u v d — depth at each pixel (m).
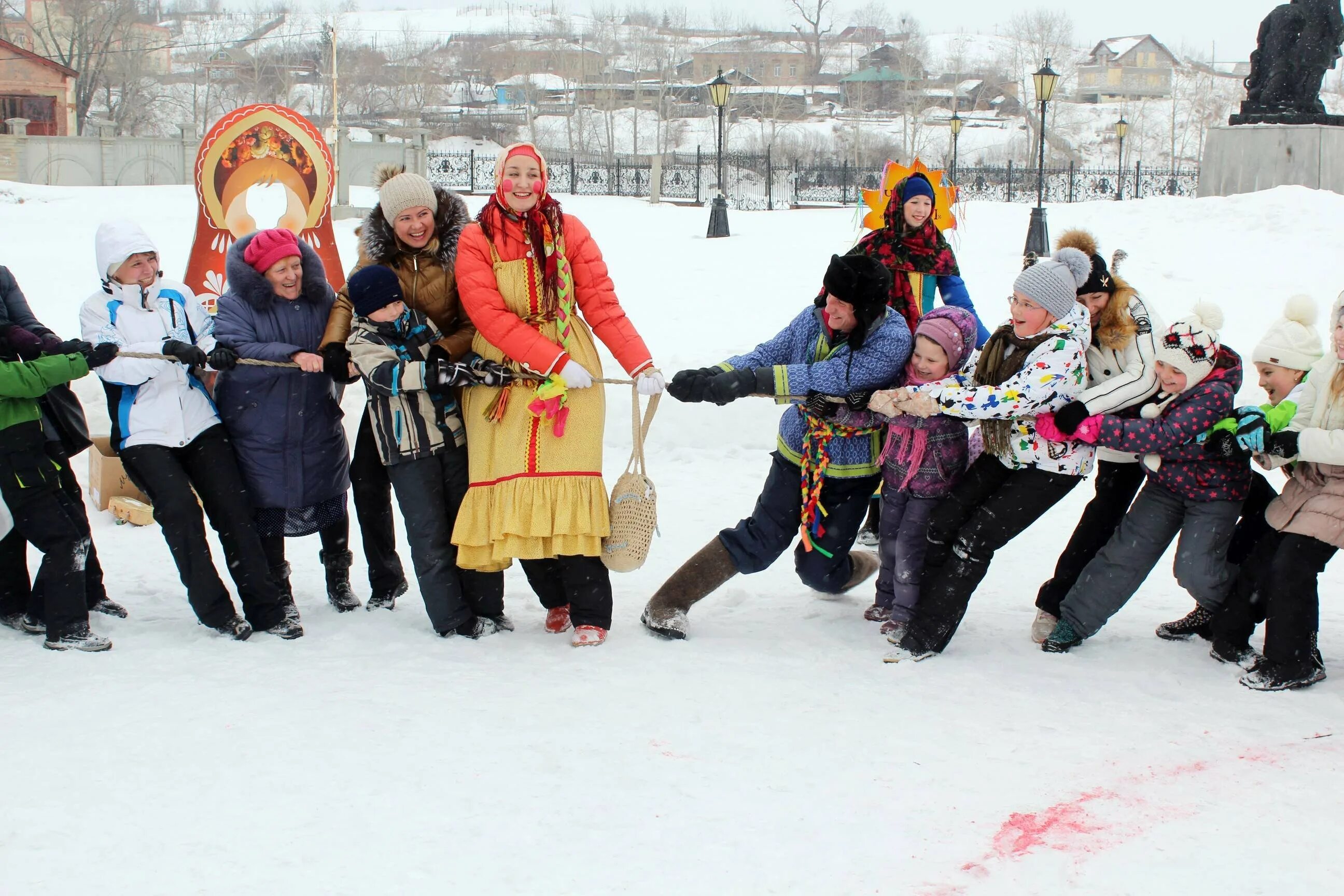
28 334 4.96
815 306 5.18
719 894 3.15
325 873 3.22
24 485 4.88
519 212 4.90
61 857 3.28
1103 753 4.03
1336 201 16.91
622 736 4.10
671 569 6.41
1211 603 5.03
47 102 48.19
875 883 3.21
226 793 3.66
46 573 4.97
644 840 3.41
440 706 4.34
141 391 5.05
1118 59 102.19
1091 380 4.96
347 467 5.55
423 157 26.83
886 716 4.32
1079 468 4.81
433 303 5.16
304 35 89.56
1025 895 3.16
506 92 89.19
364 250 5.14
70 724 4.14
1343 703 4.50
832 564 5.38
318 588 6.08
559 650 5.03
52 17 60.03
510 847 3.36
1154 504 4.96
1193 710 4.41
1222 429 4.72
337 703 4.36
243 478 5.23
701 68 105.19
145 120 60.75
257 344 5.09
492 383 4.84
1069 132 81.00
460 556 5.03
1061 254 4.82
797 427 5.18
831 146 76.50
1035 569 6.48
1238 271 14.61
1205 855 3.36
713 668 4.81
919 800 3.68
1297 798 3.71
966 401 4.71
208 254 7.10
